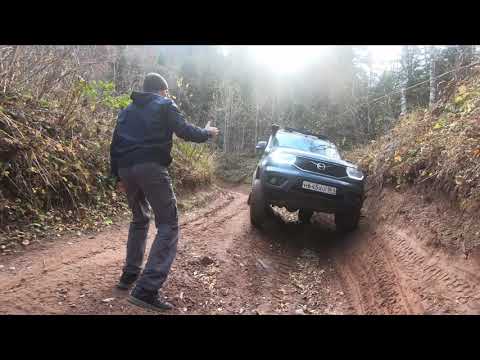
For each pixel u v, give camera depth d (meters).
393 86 12.98
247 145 35.56
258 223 6.18
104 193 6.15
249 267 4.57
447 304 3.03
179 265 4.11
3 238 4.06
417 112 7.79
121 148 3.02
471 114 4.82
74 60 7.15
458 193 4.14
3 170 4.51
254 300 3.71
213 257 4.54
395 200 5.73
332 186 5.43
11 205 4.46
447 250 3.69
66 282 3.23
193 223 6.48
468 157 4.21
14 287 3.03
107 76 10.09
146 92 3.17
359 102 15.08
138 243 3.28
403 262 4.11
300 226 7.35
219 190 11.95
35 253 3.90
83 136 6.53
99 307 2.89
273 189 5.52
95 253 4.15
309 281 4.51
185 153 10.93
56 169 5.27
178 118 2.97
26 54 6.21
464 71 6.49
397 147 6.71
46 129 5.70
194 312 3.19
